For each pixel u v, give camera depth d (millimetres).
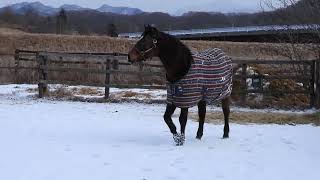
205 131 9852
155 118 11375
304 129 10242
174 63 7871
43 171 6219
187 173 6320
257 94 14398
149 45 7977
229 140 8844
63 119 10750
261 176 6293
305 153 7805
